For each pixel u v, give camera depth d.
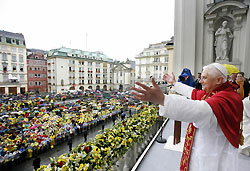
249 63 7.89
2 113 12.23
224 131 1.02
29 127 9.02
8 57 34.00
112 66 53.09
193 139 1.39
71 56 42.22
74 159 2.50
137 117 4.66
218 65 1.24
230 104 1.06
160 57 34.03
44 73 42.88
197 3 8.93
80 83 44.44
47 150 8.32
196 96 1.64
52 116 11.45
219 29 8.55
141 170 2.78
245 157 3.08
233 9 8.16
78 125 10.55
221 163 1.17
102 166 2.63
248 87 3.96
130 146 3.41
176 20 9.56
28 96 22.05
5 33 33.91
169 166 2.88
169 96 0.96
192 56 8.90
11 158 6.64
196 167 1.32
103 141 3.07
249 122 3.17
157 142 3.83
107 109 14.99
